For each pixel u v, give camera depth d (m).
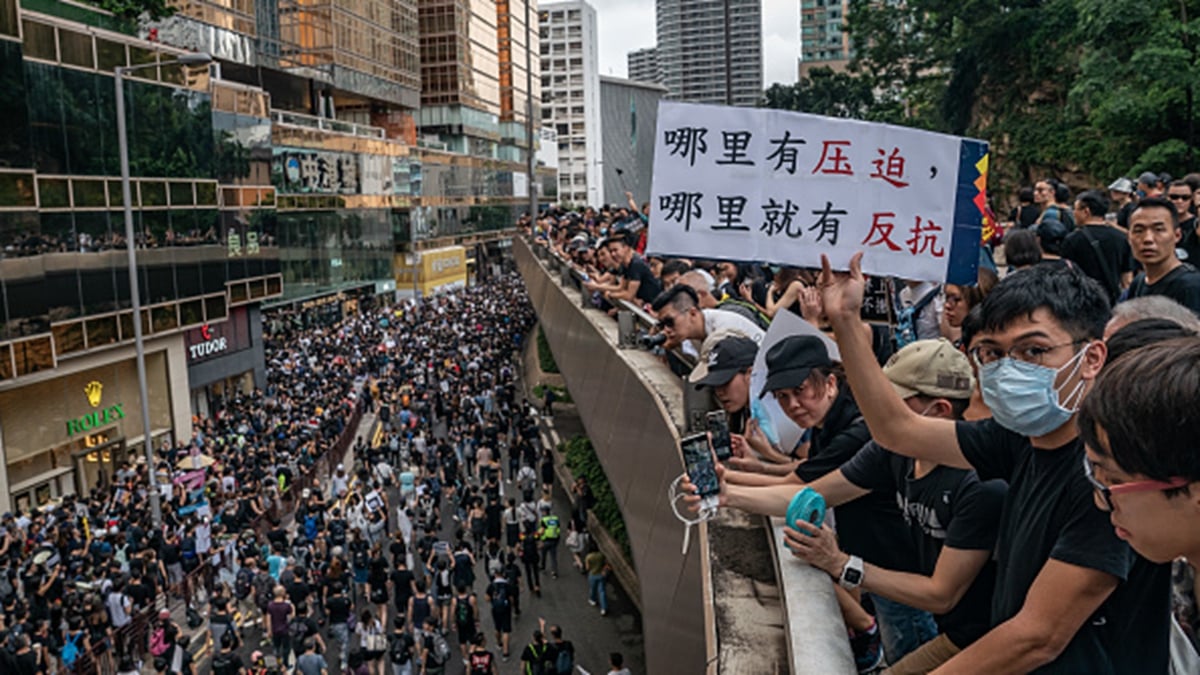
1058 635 2.15
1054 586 2.16
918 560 3.69
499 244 107.31
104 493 24.66
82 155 27.70
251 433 30.72
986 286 4.91
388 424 36.22
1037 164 32.16
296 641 16.16
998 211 34.88
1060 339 2.33
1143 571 2.16
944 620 3.14
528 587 21.27
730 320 6.36
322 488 28.81
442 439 28.31
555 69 177.75
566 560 23.20
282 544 19.73
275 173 55.16
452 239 90.38
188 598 19.02
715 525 5.06
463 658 17.91
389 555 23.09
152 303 31.28
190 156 33.59
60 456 28.11
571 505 26.36
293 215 57.53
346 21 70.44
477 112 104.75
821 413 4.02
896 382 3.36
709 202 4.39
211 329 37.91
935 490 3.15
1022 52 35.31
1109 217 9.54
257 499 22.91
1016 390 2.36
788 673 3.45
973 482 2.98
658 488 7.91
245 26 50.59
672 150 4.44
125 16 31.09
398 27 80.56
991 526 2.91
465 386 39.41
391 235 73.50
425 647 15.73
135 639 16.45
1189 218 7.72
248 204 40.41
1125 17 21.98
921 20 41.44
